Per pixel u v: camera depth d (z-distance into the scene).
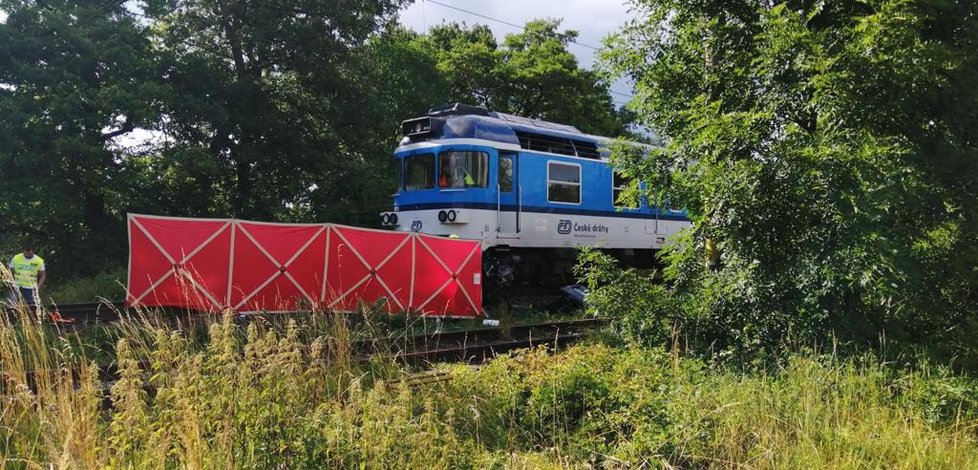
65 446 3.34
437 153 13.45
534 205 14.03
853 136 6.45
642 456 4.48
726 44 7.98
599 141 15.91
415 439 4.05
